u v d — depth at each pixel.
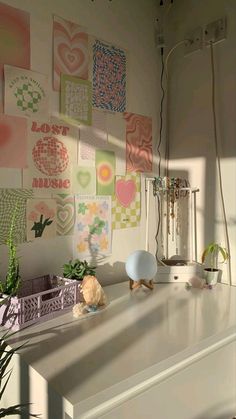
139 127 1.66
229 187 1.54
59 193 1.36
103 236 1.53
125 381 0.75
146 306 1.22
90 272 1.30
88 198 1.46
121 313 1.15
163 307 1.22
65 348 0.89
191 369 0.94
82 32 1.40
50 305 1.10
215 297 1.34
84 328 1.03
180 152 1.75
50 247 1.34
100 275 1.52
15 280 1.09
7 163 1.20
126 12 1.58
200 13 1.62
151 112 1.72
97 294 1.19
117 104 1.55
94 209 1.48
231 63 1.51
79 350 0.88
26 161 1.25
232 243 1.54
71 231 1.40
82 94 1.41
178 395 0.90
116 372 0.78
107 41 1.50
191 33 1.66
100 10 1.47
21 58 1.22
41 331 1.00
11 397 0.90
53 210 1.34
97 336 0.97
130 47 1.60
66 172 1.38
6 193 1.20
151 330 1.01
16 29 1.20
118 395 0.76
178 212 1.73
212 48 1.58
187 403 0.93
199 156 1.66
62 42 1.34
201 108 1.64
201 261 1.64
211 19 1.58
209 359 0.99
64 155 1.36
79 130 1.41
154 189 1.69
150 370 0.80
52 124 1.32
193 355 0.94
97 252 1.50
